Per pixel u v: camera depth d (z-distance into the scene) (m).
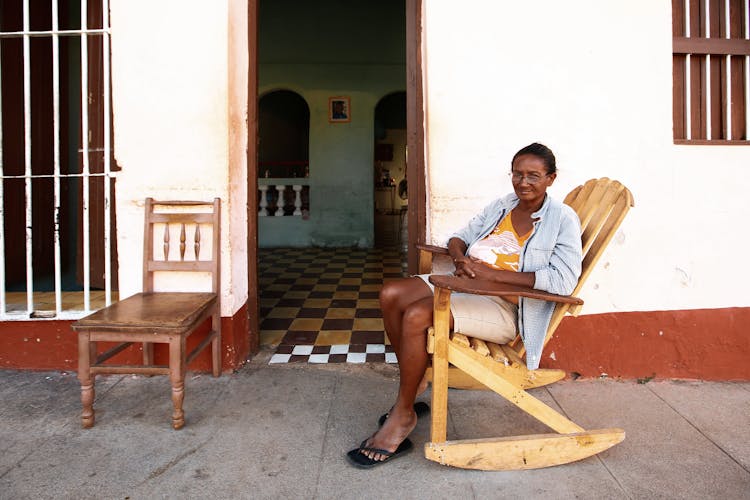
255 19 2.96
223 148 2.65
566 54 2.59
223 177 2.66
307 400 2.43
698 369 2.68
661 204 2.63
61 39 4.75
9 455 1.94
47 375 2.72
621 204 1.79
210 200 2.67
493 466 1.86
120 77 2.66
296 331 3.51
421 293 2.09
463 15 2.56
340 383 2.63
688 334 2.67
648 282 2.65
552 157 1.88
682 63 2.76
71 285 4.96
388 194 13.73
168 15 2.63
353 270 6.02
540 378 2.54
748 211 2.65
